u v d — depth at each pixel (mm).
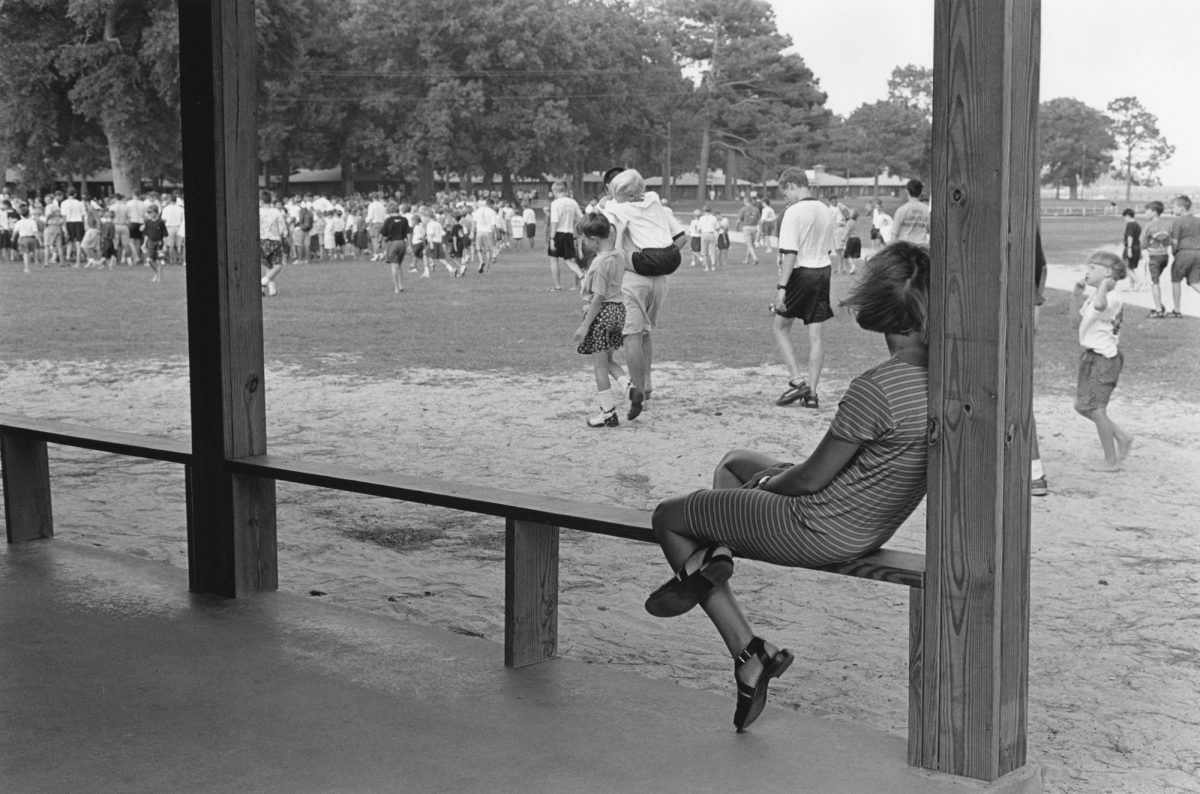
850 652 5043
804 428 10164
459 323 18594
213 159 5254
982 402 3428
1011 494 3512
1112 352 8469
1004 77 3311
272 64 64750
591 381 12812
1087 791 3781
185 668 4578
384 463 8898
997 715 3555
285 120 74500
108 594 5504
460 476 8461
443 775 3680
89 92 55000
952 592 3547
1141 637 5227
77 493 8016
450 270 29703
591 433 10023
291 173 83500
